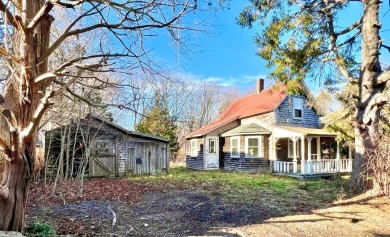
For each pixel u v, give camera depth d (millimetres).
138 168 16859
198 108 37000
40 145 12297
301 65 10961
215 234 5543
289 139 19562
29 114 3545
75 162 14141
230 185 12148
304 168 15250
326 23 11039
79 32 3766
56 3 3109
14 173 3652
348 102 13062
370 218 6438
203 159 20797
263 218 6727
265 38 10617
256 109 20062
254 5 10344
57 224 5898
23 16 3336
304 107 19781
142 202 8562
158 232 5660
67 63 3691
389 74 8367
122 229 5793
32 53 3457
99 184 12367
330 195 9273
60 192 9086
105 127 15367
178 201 8711
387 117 11930
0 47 3020
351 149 17344
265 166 18266
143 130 23453
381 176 8070
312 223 6195
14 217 3662
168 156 18156
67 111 9047
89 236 5262
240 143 19375
